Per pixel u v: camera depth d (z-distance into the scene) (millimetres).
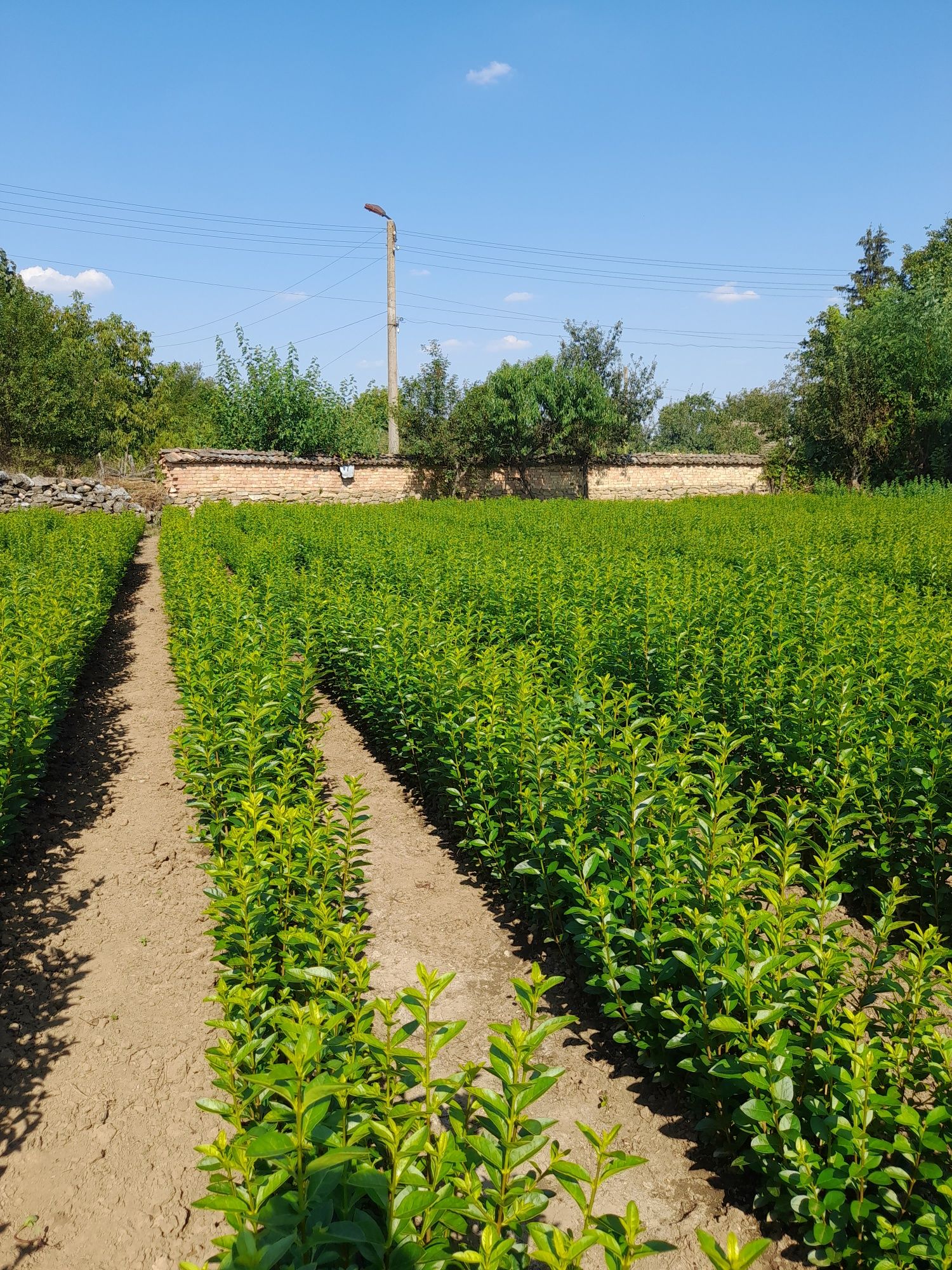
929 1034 3070
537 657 7863
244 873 3969
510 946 5168
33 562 15195
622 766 4586
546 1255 2047
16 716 6383
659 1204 3293
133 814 7086
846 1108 2947
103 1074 4074
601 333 45188
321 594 11086
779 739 6449
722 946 3398
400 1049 2600
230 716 6270
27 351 39531
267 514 22094
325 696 10617
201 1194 3418
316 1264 2074
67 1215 3299
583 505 28406
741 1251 1857
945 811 5289
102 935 5289
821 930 3369
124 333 70375
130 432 64938
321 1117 2131
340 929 3779
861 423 38562
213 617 9219
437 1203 2139
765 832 6125
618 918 4113
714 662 7543
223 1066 2877
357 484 34031
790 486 42875
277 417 33781
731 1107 3404
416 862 6227
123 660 12445
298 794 5359
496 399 35969
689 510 25609
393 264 34531
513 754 5363
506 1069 2430
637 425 43531
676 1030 3758
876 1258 2680
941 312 37875
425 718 6996
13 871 6031
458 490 36688
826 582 10812
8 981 4781
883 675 6168
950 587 12555
